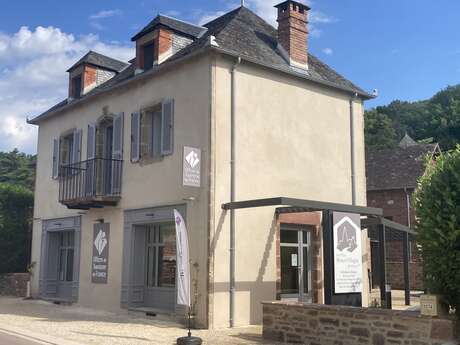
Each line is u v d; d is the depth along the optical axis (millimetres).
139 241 14852
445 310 8344
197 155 12586
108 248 15602
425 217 8578
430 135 65812
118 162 15578
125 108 15664
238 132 13125
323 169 14938
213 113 12703
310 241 14703
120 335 10805
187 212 12969
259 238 13188
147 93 14812
